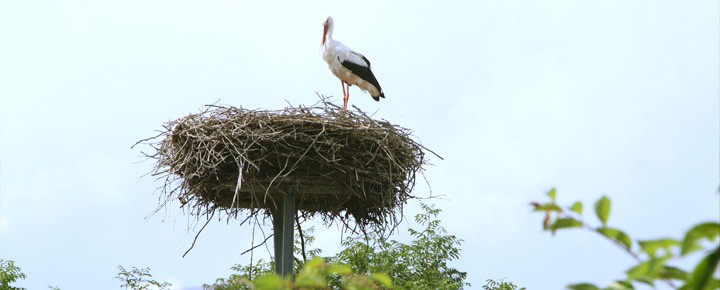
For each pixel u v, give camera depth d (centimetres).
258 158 1039
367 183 1091
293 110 1066
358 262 2036
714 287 216
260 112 1062
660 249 219
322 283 305
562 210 251
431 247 2125
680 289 227
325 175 1048
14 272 1711
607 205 239
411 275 2069
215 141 1043
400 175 1100
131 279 1791
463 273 2134
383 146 1063
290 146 1044
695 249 209
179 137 1095
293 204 1083
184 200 1125
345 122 1061
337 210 1166
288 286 294
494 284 2095
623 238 239
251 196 1077
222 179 1070
